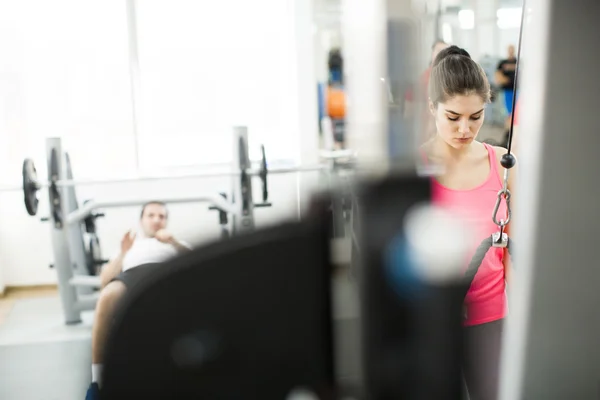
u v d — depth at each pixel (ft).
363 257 0.67
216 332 0.70
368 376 0.67
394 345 0.67
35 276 12.00
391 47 0.71
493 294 3.46
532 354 3.35
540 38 3.01
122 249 8.68
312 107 11.54
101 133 12.21
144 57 12.15
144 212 9.12
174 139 12.62
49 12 11.62
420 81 0.71
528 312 3.33
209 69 12.41
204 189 12.22
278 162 12.33
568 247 3.20
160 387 0.71
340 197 0.69
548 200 3.16
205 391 0.70
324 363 0.68
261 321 0.69
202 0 12.06
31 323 10.21
